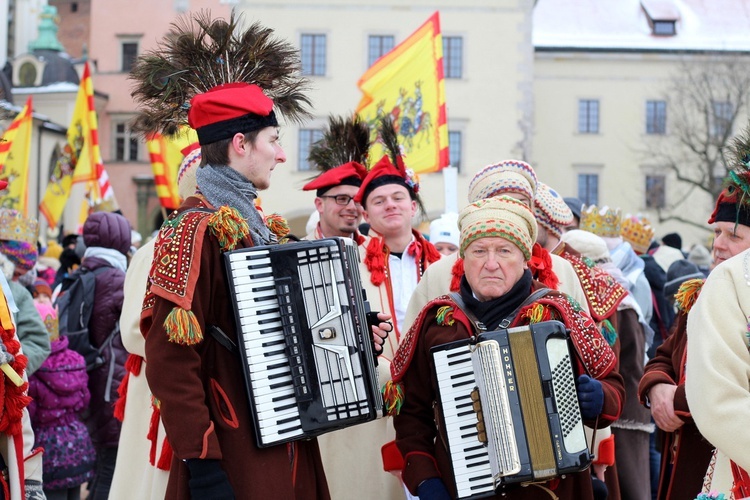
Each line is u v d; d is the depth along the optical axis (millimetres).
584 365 4168
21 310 6164
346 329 3986
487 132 37469
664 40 47688
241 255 3922
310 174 36312
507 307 4230
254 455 3914
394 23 37375
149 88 4336
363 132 6598
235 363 3984
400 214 5934
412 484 4297
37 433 6891
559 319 4191
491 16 37531
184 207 4152
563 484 4145
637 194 47188
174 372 3840
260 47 4375
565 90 47250
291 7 37344
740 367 3584
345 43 37250
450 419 4047
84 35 57938
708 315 3693
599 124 47250
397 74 9453
